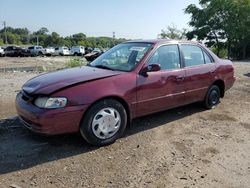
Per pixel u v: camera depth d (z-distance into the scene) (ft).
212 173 12.32
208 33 143.13
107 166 12.62
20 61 95.61
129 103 15.20
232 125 18.30
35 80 15.28
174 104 17.87
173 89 17.51
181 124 18.21
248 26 133.80
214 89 21.42
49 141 14.89
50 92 13.16
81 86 13.69
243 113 20.90
